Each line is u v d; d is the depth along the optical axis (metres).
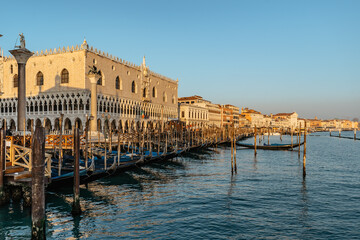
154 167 39.22
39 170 11.89
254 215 20.08
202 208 21.36
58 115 57.59
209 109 130.38
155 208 21.06
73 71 56.41
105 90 61.25
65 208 19.66
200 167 41.19
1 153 17.78
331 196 25.52
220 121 144.25
